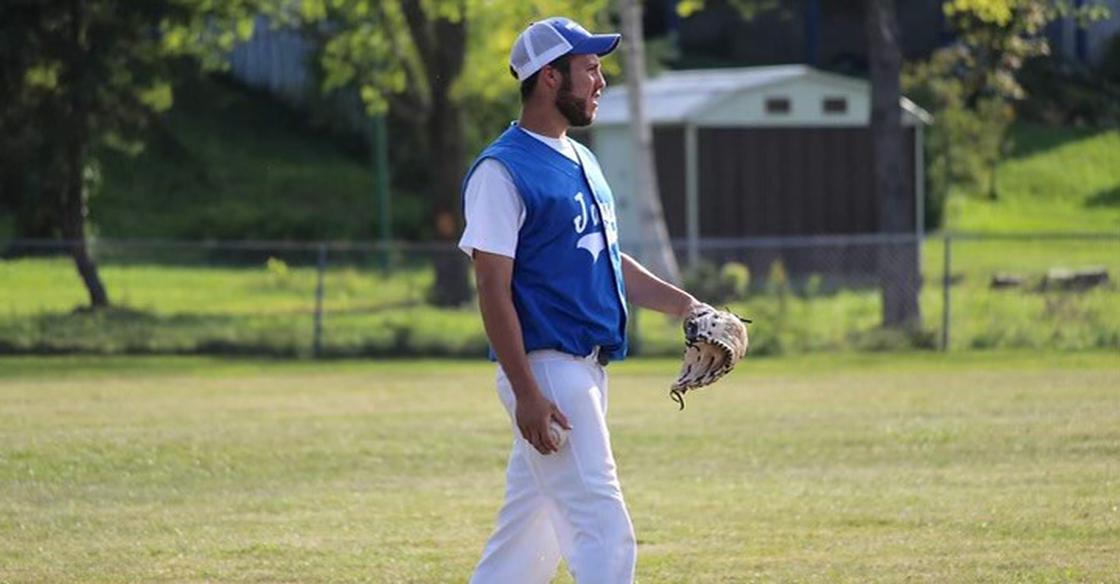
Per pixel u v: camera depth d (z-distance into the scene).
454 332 70.44
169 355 67.62
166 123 137.75
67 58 75.38
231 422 45.75
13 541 30.11
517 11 84.69
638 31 84.81
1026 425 44.09
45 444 40.75
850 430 44.00
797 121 106.06
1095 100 159.38
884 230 78.75
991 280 82.06
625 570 18.91
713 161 104.31
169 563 28.00
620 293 19.94
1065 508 32.16
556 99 19.61
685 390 20.22
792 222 105.94
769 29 178.62
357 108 146.25
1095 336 68.12
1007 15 84.31
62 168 77.06
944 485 35.50
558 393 19.14
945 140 126.88
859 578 26.00
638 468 38.75
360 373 61.38
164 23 80.25
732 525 31.22
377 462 39.41
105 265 97.38
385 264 101.06
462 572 27.12
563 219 19.28
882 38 78.56
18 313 71.81
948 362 63.47
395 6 91.88
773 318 69.50
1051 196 140.50
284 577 26.81
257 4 89.00
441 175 92.88
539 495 19.78
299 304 83.19
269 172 138.88
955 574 26.14
